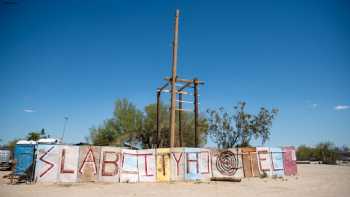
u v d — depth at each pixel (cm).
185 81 2245
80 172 1642
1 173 2344
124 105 3772
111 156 1736
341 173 2538
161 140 3562
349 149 9688
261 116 3162
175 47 2236
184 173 1862
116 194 1197
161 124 3597
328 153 7225
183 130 3472
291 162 2275
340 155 8562
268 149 2194
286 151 2278
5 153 3347
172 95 2148
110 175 1703
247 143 3159
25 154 1588
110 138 3675
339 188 1433
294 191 1321
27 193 1183
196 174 1889
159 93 2472
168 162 1858
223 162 2017
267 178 2000
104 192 1252
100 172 1686
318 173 2528
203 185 1566
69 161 1636
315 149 7819
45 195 1138
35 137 5484
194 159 1923
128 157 1784
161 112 3662
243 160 2070
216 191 1314
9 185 1453
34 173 1570
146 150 1839
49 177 1580
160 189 1380
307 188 1434
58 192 1227
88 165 1670
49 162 1599
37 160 1584
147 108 3794
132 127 3666
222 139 3228
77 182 1617
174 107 2127
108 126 3716
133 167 1778
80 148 1675
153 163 1828
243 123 3183
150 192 1270
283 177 2083
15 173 1566
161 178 1808
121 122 3641
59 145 1636
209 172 1944
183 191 1310
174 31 2269
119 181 1711
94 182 1644
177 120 3466
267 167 2134
